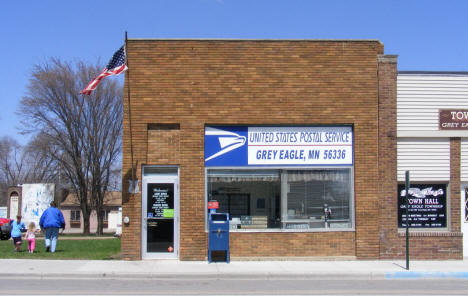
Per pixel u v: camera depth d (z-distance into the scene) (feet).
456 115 52.01
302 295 34.32
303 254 49.93
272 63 50.72
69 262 48.34
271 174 51.01
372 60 51.21
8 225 91.66
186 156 49.70
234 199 50.52
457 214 51.57
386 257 50.26
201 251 49.21
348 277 42.98
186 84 50.19
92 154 131.44
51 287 37.01
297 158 50.90
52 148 133.80
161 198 50.08
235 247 49.65
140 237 49.39
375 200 50.52
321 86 50.83
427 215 51.70
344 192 51.26
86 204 134.21
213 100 50.24
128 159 49.60
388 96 51.11
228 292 35.32
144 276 42.50
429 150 51.75
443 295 34.60
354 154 50.88
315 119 50.62
